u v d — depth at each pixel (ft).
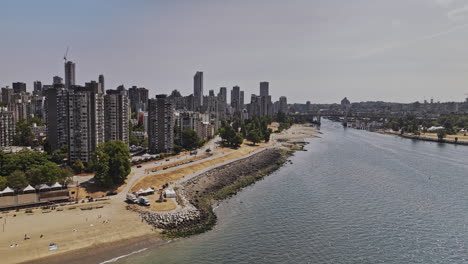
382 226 436.35
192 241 387.55
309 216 472.44
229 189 621.31
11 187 494.18
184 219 440.04
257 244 380.99
